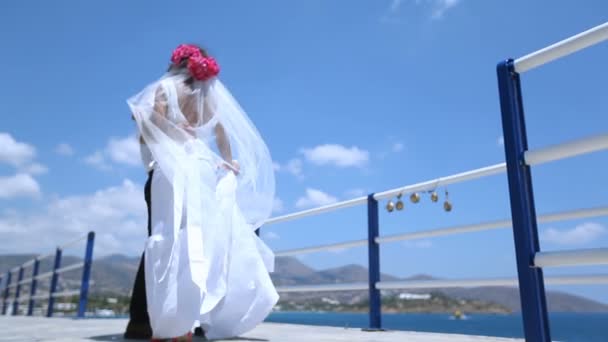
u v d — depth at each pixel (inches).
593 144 58.1
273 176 117.3
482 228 121.2
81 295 268.7
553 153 62.6
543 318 61.9
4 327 148.9
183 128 100.8
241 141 113.4
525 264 63.2
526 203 65.4
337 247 171.5
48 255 347.9
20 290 425.4
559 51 63.7
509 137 67.9
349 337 110.3
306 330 138.9
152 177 99.9
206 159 100.4
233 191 105.3
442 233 133.6
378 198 155.3
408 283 137.6
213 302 94.9
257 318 105.9
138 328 100.9
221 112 109.4
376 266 152.3
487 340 101.9
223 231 99.2
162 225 93.1
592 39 60.2
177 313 86.9
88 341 95.5
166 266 89.7
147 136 96.3
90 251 275.4
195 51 108.3
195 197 93.9
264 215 114.5
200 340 103.7
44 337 107.1
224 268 98.7
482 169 122.6
